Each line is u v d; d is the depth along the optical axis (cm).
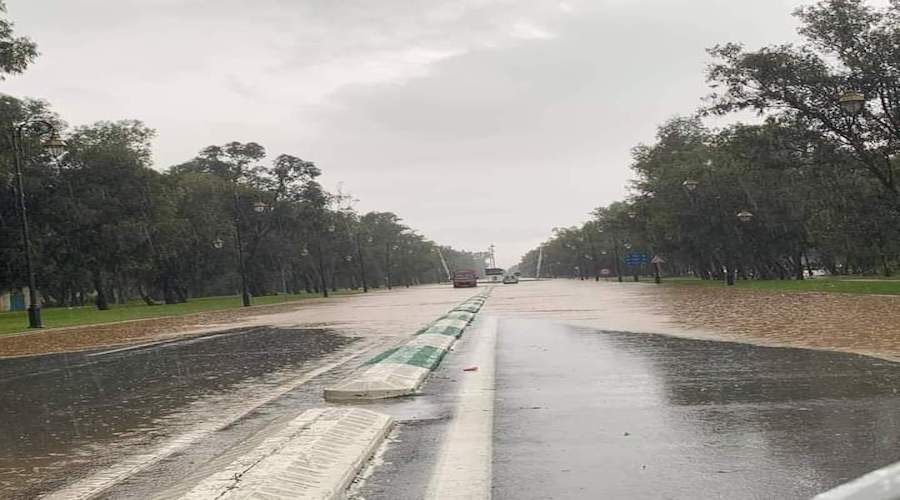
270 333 2244
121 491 551
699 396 824
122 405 978
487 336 1706
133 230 5262
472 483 518
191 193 6644
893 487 272
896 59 3064
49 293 7294
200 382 1169
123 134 5703
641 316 2220
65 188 5147
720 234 5488
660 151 7100
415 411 800
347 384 933
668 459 561
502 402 832
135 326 3148
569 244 15788
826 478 495
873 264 5506
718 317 2036
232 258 7750
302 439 613
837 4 3177
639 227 7256
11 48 3406
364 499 492
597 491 489
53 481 589
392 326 2302
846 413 701
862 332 1434
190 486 503
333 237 10256
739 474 513
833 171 3544
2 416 933
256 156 8075
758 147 3581
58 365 1609
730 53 3453
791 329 1576
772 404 761
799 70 3288
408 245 15962
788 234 5372
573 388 910
